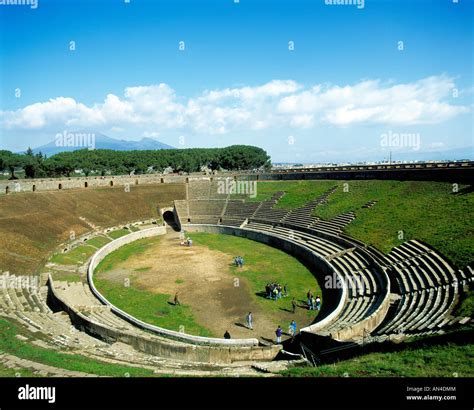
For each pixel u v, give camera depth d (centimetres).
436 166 6381
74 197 7950
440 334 2253
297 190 8219
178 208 9025
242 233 7319
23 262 4891
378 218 5300
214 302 4134
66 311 3719
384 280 3766
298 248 5772
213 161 14275
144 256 6066
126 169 12656
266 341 3256
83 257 5653
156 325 3584
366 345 2455
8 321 3027
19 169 10625
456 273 3173
